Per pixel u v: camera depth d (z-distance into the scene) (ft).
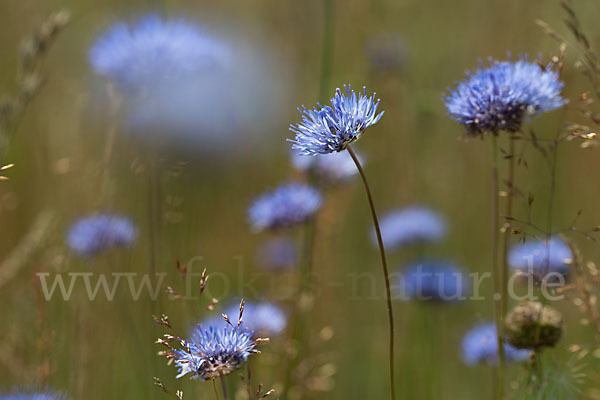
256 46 26.99
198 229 19.89
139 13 18.81
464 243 24.13
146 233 17.28
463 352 17.16
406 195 23.62
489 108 11.05
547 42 18.04
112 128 16.35
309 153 9.66
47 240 18.08
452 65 26.99
